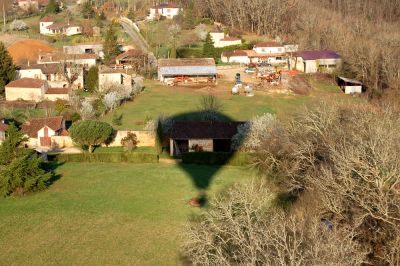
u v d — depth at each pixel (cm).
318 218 3162
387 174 3284
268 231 2727
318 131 4878
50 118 7319
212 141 6706
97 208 4744
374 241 3167
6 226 4350
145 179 5597
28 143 7050
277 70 12169
